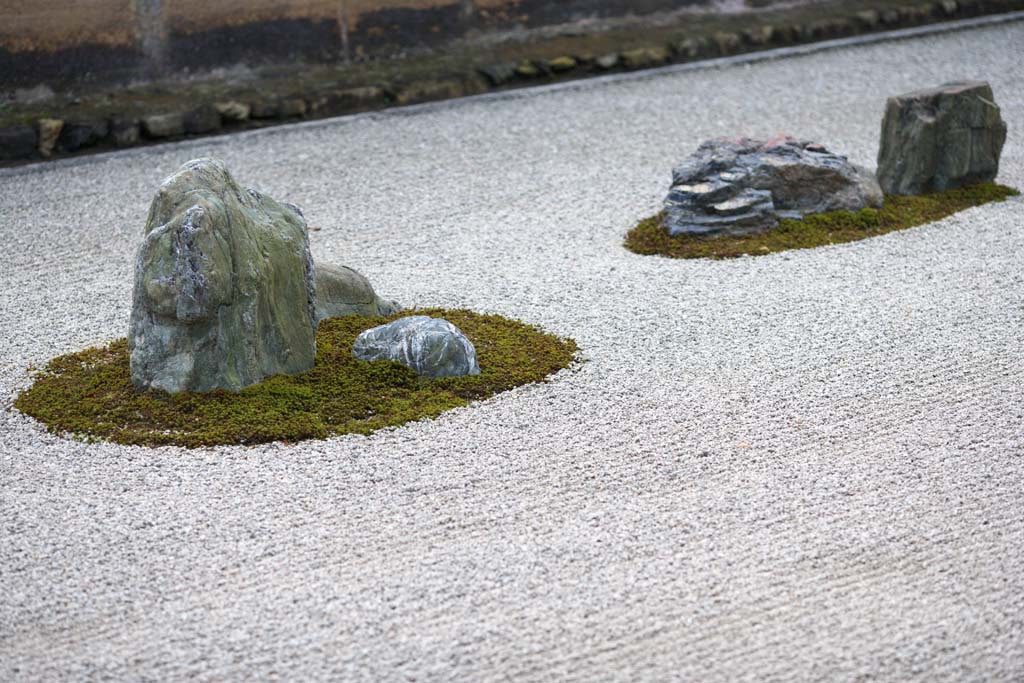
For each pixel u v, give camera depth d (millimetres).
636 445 5660
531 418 5922
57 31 10750
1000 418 5902
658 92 12273
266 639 4305
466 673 4125
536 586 4594
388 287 7723
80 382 6285
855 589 4570
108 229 8867
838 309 7246
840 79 12609
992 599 4508
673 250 8312
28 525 5027
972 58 13258
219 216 5867
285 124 11281
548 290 7625
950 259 8023
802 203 8805
